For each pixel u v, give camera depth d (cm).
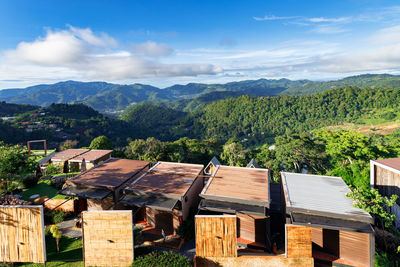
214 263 1051
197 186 1650
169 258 1047
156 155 5012
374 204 1120
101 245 1075
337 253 1107
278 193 1631
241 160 4941
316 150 4212
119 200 1355
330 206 1121
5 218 1059
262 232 1268
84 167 1906
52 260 1132
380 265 1030
